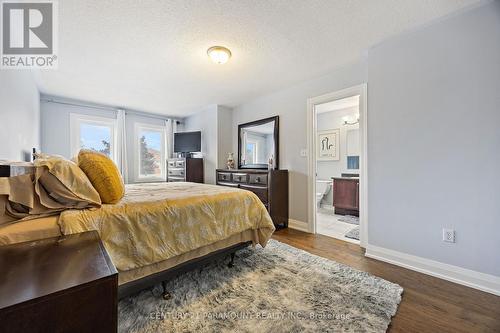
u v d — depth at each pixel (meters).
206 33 2.02
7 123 1.75
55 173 1.19
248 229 2.13
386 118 2.18
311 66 2.73
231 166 4.32
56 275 0.69
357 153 4.61
